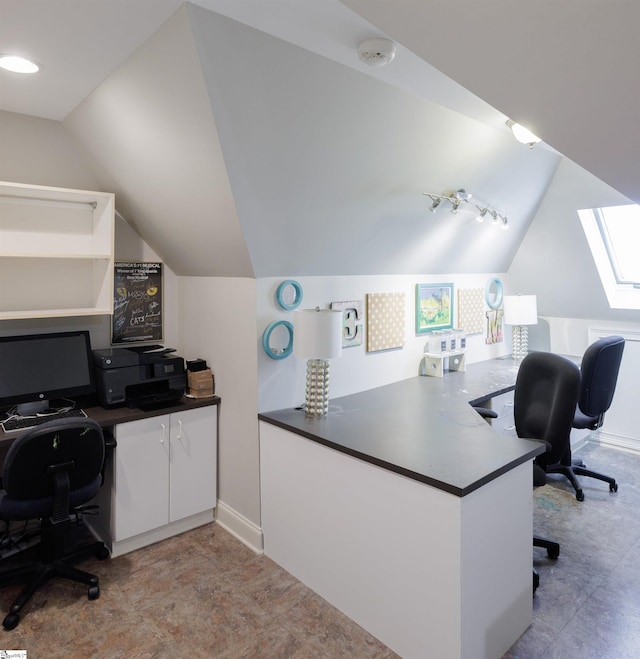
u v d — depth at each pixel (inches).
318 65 70.7
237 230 88.0
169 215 100.7
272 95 71.2
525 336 166.1
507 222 141.9
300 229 95.5
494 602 72.6
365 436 86.0
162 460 105.0
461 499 64.9
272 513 99.7
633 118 54.3
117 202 112.8
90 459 85.9
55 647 77.5
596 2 40.3
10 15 61.1
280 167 82.0
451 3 44.4
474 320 158.7
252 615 84.4
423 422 94.7
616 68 47.1
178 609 86.0
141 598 88.9
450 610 67.3
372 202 101.3
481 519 68.9
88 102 90.2
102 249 108.7
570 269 156.3
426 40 50.3
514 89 54.2
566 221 145.9
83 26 63.3
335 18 59.4
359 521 80.2
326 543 87.1
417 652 72.4
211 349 113.5
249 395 102.9
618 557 101.3
